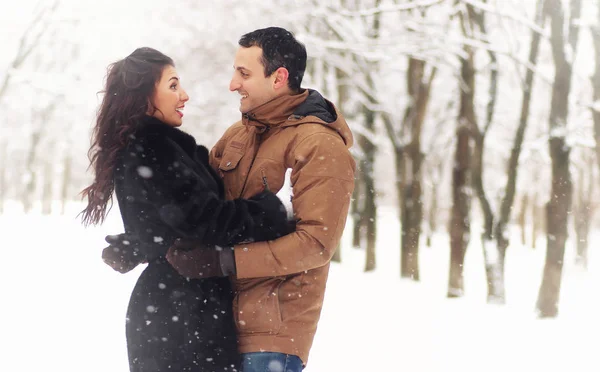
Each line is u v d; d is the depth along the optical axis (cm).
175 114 290
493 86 1486
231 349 284
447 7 1520
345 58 1727
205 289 284
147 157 272
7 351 689
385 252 2639
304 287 289
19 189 5678
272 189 292
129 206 279
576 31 1223
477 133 1459
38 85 2434
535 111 2172
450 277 1412
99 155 291
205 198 268
